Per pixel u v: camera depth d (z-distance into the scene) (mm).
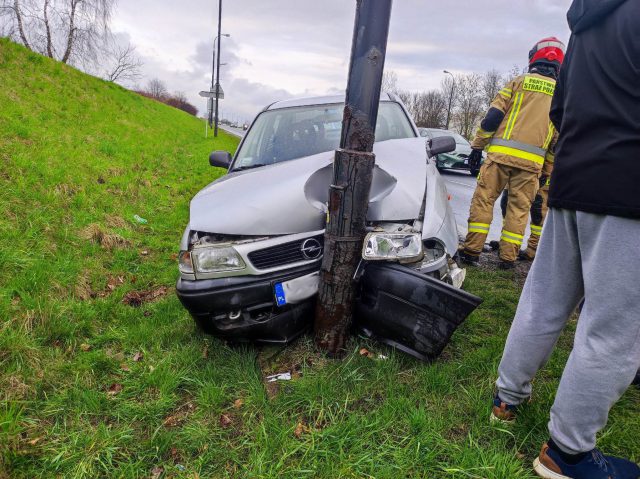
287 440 1881
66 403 2191
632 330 1406
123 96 17156
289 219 2395
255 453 1825
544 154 3926
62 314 2977
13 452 1798
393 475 1693
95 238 4645
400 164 2658
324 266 2299
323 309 2373
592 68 1462
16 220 4219
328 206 2234
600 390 1438
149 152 10758
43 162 6000
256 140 3658
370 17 2021
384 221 2396
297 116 3648
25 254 3648
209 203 2639
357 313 2414
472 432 1895
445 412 2035
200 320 2434
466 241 4316
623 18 1373
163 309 3309
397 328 2287
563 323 1708
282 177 2617
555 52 3838
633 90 1341
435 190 2662
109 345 2828
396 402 2055
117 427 2045
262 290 2359
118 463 1836
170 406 2182
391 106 3795
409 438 1878
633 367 1432
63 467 1809
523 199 4031
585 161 1454
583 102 1478
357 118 2098
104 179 6777
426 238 2355
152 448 1901
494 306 3285
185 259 2469
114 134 10516
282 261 2410
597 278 1442
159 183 8125
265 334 2447
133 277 4098
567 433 1531
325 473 1718
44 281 3330
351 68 2096
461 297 2096
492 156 4023
